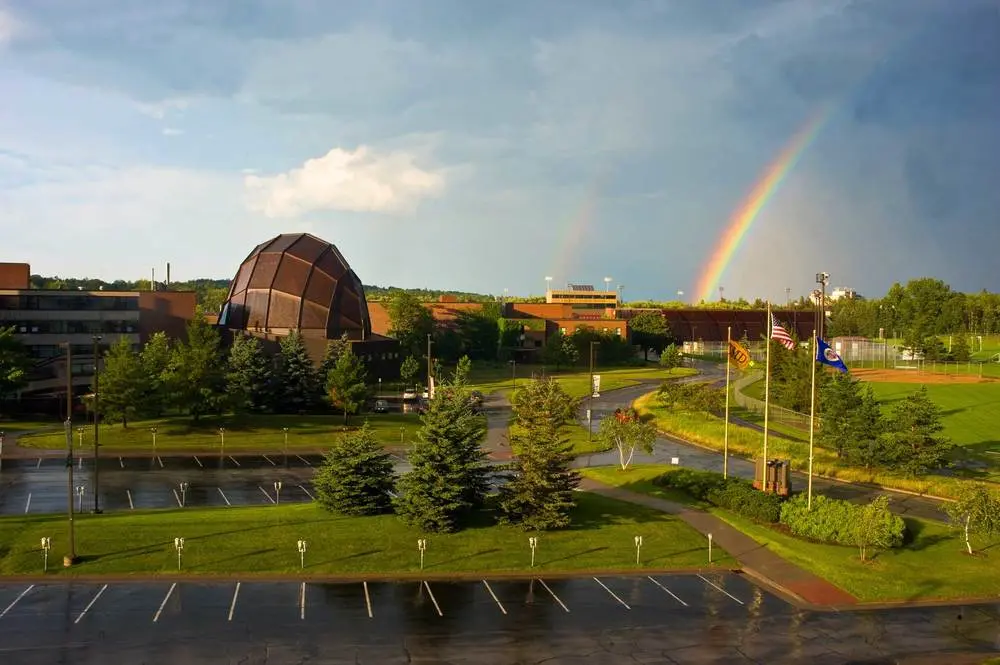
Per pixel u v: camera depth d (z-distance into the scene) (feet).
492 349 595.47
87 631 102.32
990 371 445.37
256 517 149.89
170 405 263.49
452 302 630.74
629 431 209.36
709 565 135.44
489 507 158.81
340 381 288.30
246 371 298.97
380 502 153.89
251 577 123.44
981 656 102.22
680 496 180.55
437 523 142.72
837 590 125.08
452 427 148.46
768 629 109.60
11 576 120.47
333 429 272.72
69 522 131.95
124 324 360.07
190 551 131.34
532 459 147.02
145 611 109.40
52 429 263.49
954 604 121.19
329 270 390.21
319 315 380.58
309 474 207.72
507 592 121.08
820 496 163.32
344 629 105.40
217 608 111.14
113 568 123.95
